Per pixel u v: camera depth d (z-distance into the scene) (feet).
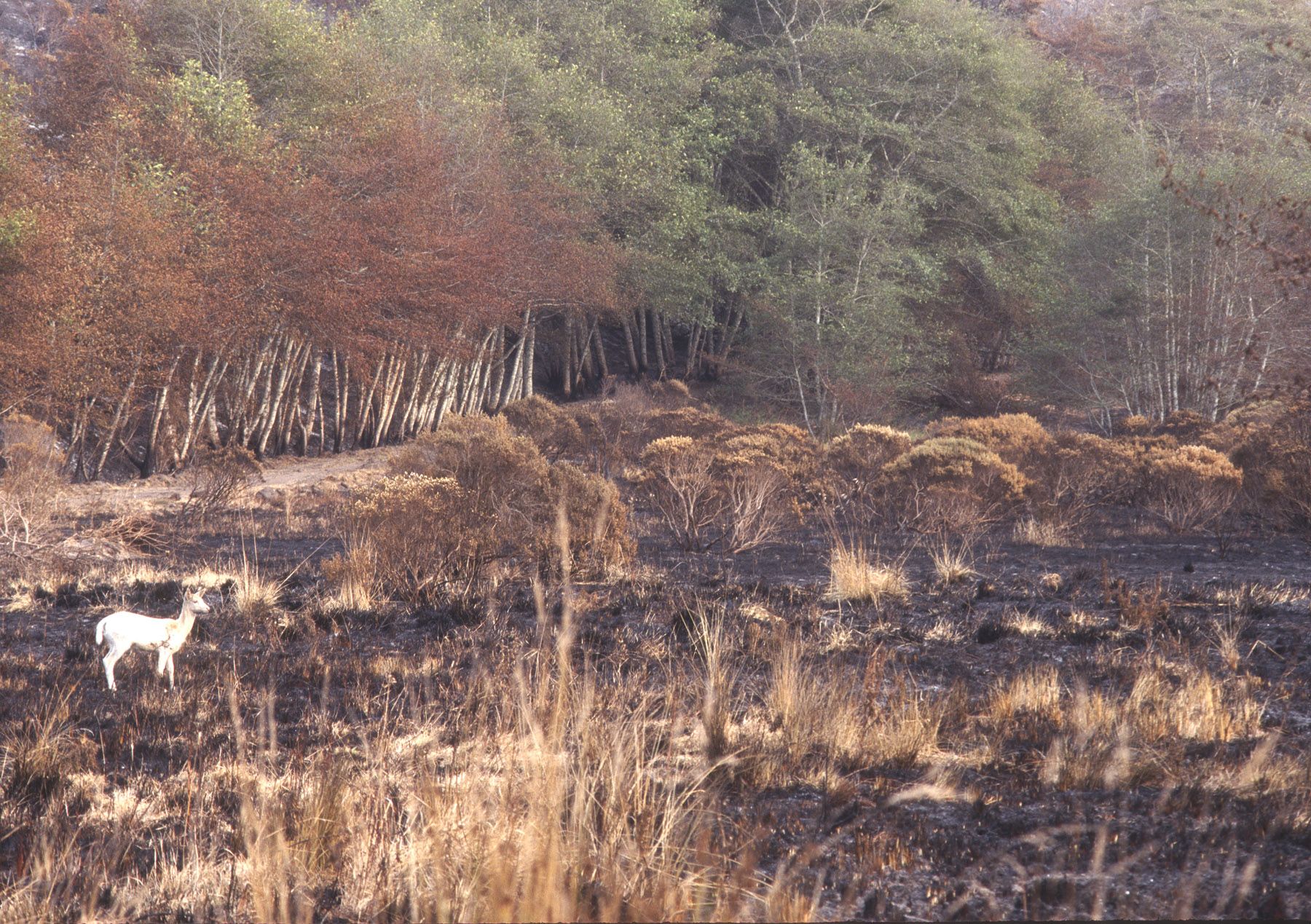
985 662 25.13
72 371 73.15
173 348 85.10
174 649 22.22
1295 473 50.96
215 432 97.09
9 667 23.81
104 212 76.23
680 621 28.66
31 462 50.08
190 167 88.12
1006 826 14.05
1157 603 30.42
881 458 68.44
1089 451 65.16
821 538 49.67
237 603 31.96
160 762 17.35
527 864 9.93
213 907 11.76
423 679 22.76
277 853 11.96
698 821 12.69
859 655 25.72
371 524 38.24
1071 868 12.60
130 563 40.98
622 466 78.54
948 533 51.16
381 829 13.25
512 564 38.81
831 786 15.78
